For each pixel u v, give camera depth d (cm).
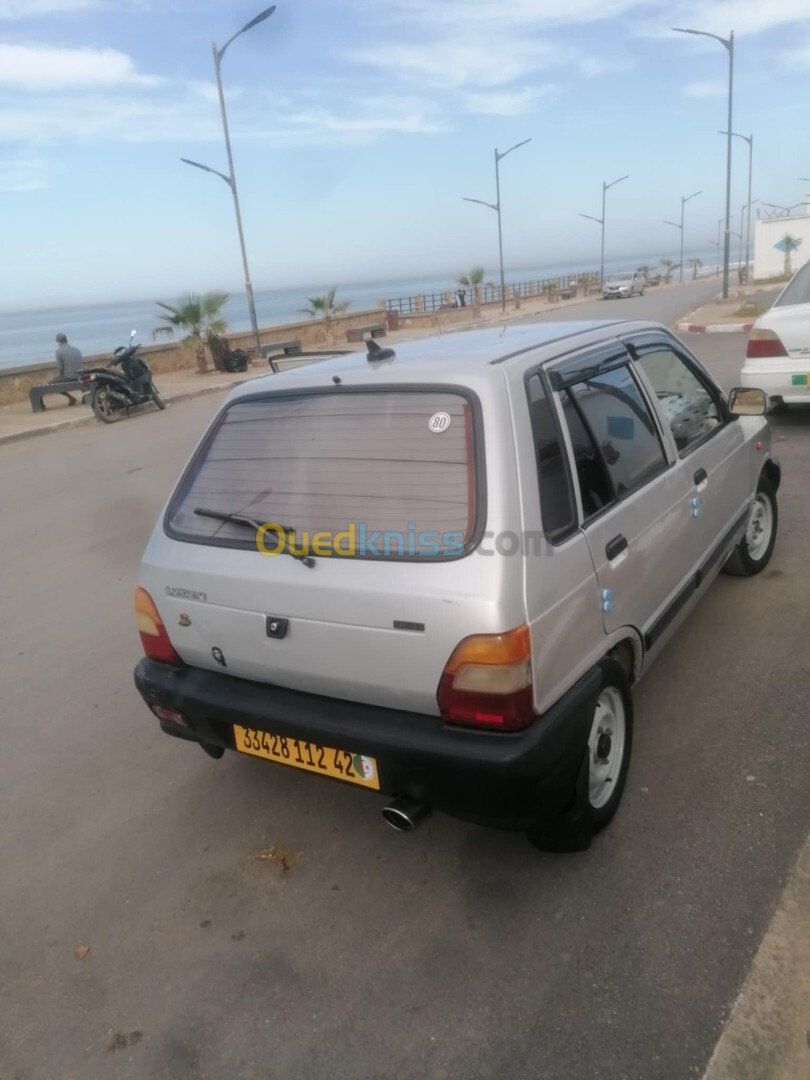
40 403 1694
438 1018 230
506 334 330
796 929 240
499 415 250
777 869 267
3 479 1088
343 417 276
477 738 238
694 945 243
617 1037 218
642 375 346
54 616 574
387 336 3006
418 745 243
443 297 4275
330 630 256
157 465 1073
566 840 271
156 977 257
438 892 278
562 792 252
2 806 356
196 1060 228
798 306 772
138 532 765
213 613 283
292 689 277
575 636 260
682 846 282
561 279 5884
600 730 287
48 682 471
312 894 285
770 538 500
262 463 288
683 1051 212
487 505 240
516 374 264
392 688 251
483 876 283
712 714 357
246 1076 221
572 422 283
